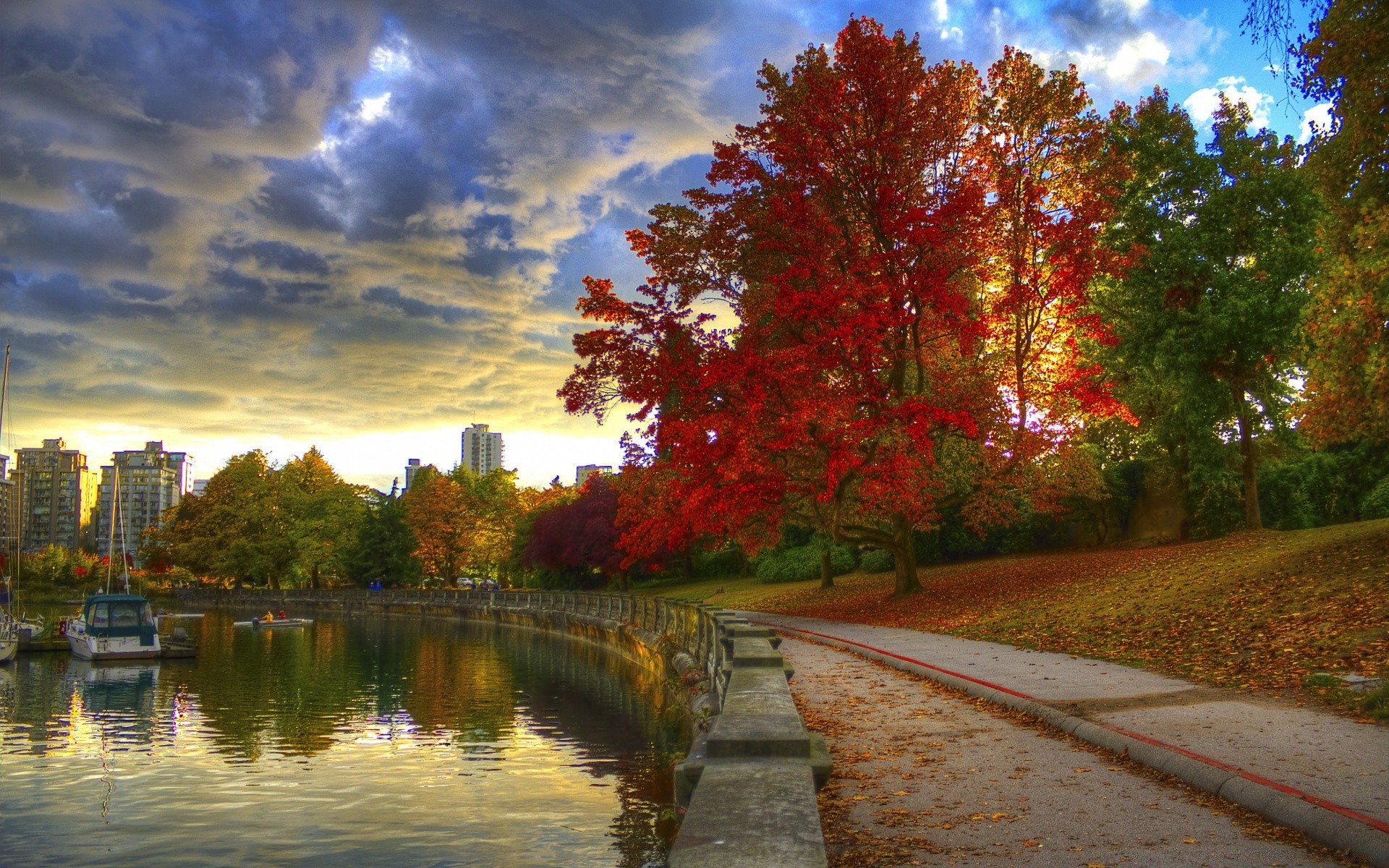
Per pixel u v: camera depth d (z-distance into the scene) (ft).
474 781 64.28
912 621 97.14
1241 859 22.75
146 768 72.33
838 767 34.27
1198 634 59.16
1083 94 101.09
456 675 132.46
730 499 95.25
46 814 58.08
